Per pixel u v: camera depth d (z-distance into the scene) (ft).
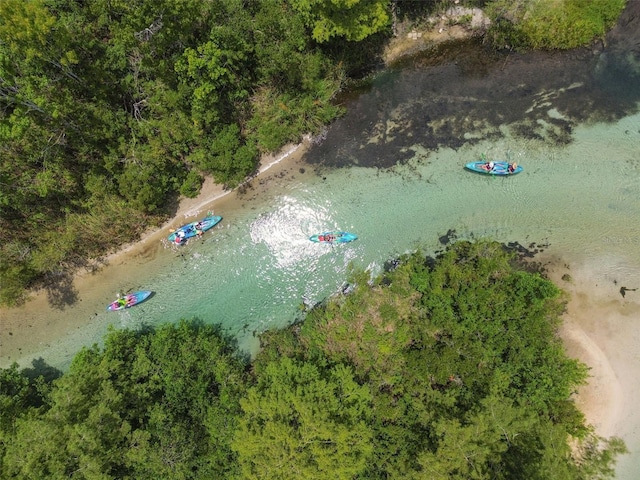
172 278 112.68
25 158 93.25
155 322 112.06
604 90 107.45
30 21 78.64
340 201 111.65
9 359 112.06
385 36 111.86
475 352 90.63
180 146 102.83
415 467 86.17
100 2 92.43
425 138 111.45
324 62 107.96
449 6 109.81
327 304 108.06
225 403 90.84
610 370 98.22
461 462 82.94
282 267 111.45
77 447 81.46
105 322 112.27
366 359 97.45
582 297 101.50
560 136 107.24
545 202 106.01
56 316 112.47
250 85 107.96
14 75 84.69
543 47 109.40
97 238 108.58
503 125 109.40
